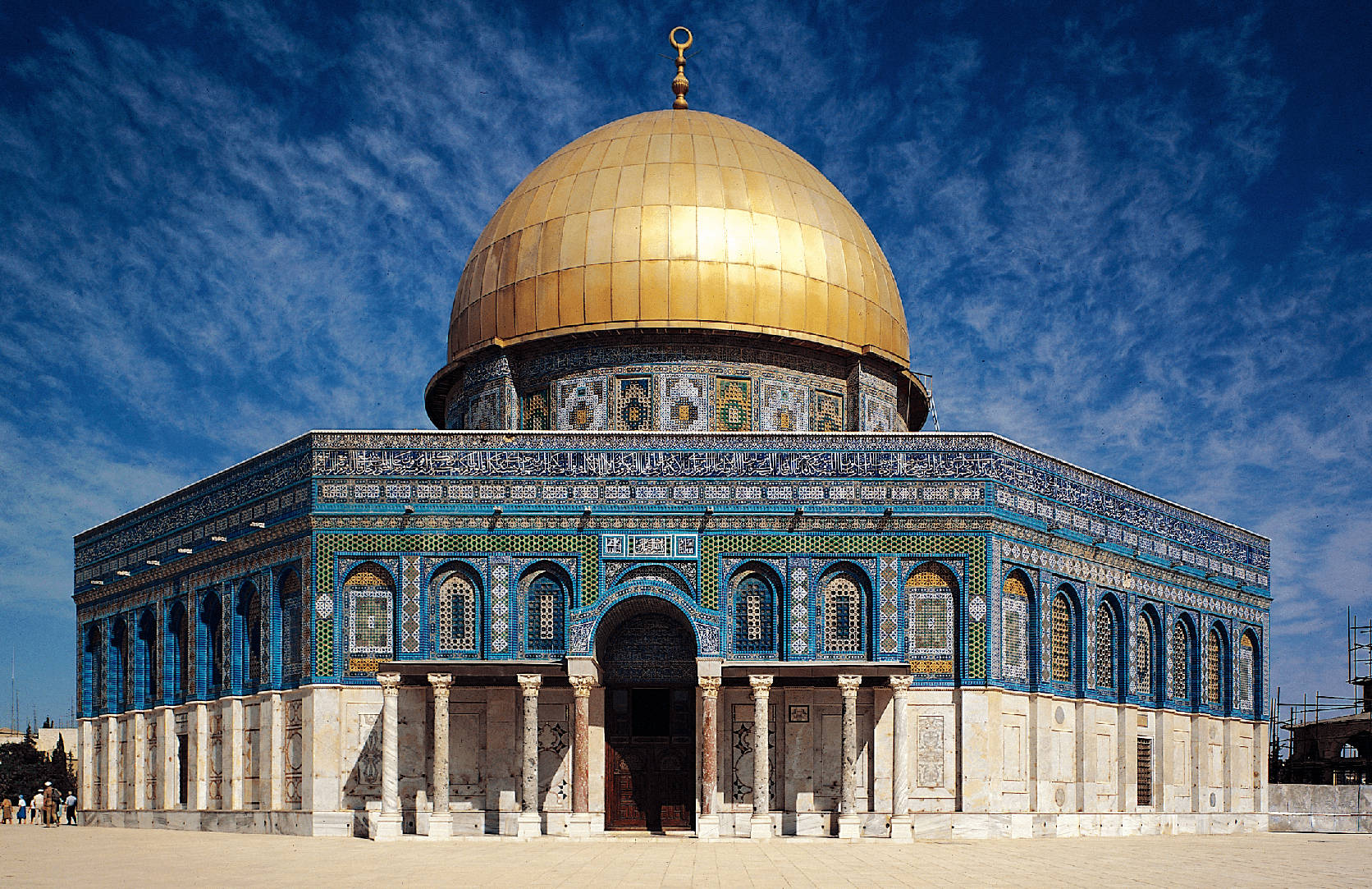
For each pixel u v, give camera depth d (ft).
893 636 115.75
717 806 112.78
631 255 131.54
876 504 117.29
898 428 144.05
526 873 77.77
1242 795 149.28
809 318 133.59
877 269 142.61
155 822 132.67
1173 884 74.74
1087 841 114.21
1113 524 132.46
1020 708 118.93
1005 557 118.11
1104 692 130.21
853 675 110.52
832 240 138.10
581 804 108.06
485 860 87.15
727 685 115.55
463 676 113.60
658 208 133.28
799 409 134.51
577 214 135.13
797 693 115.03
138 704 140.05
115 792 142.82
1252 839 127.44
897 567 116.57
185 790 132.57
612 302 131.23
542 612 116.57
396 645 115.44
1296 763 212.43
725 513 116.88
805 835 112.98
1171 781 137.18
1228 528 151.53
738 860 88.12
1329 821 152.35
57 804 165.99
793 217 136.36
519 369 137.59
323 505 116.98
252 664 124.47
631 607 115.14
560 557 116.47
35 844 103.24
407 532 116.78
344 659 115.65
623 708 116.98
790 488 117.39
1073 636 126.41
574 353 134.10
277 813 117.19
